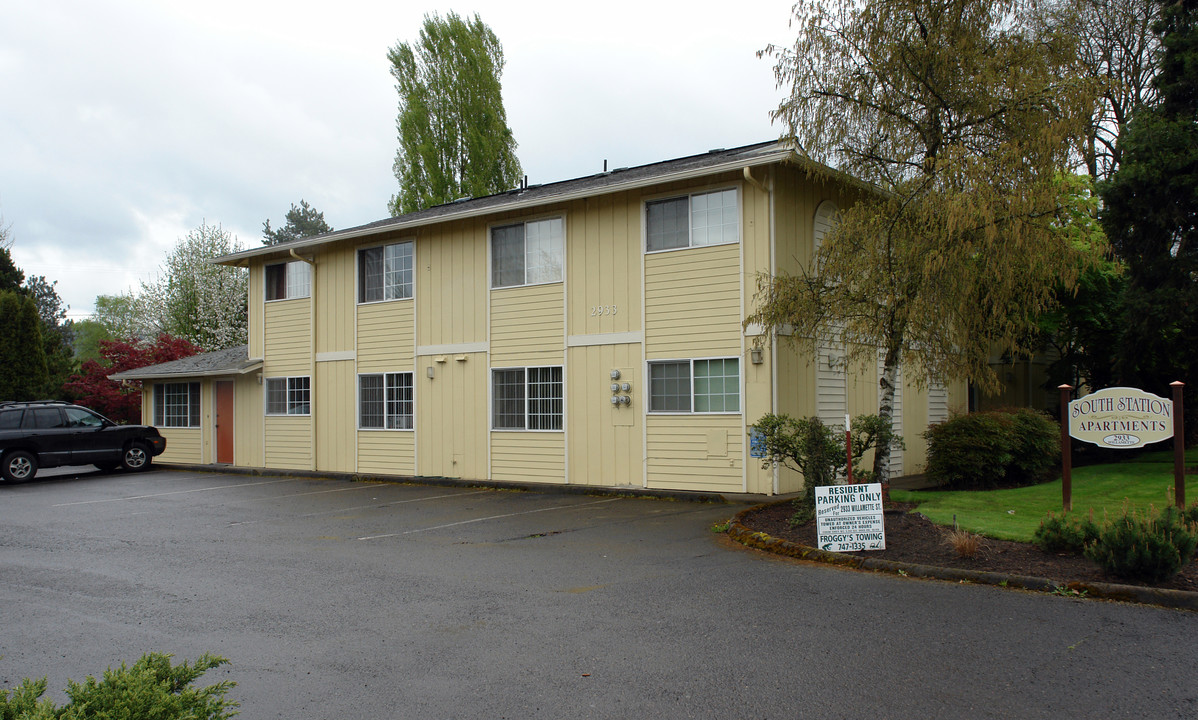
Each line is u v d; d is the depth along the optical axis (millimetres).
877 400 16688
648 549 9617
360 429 19828
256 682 5305
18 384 30359
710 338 14320
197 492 16797
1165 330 15922
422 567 8828
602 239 15789
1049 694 4793
